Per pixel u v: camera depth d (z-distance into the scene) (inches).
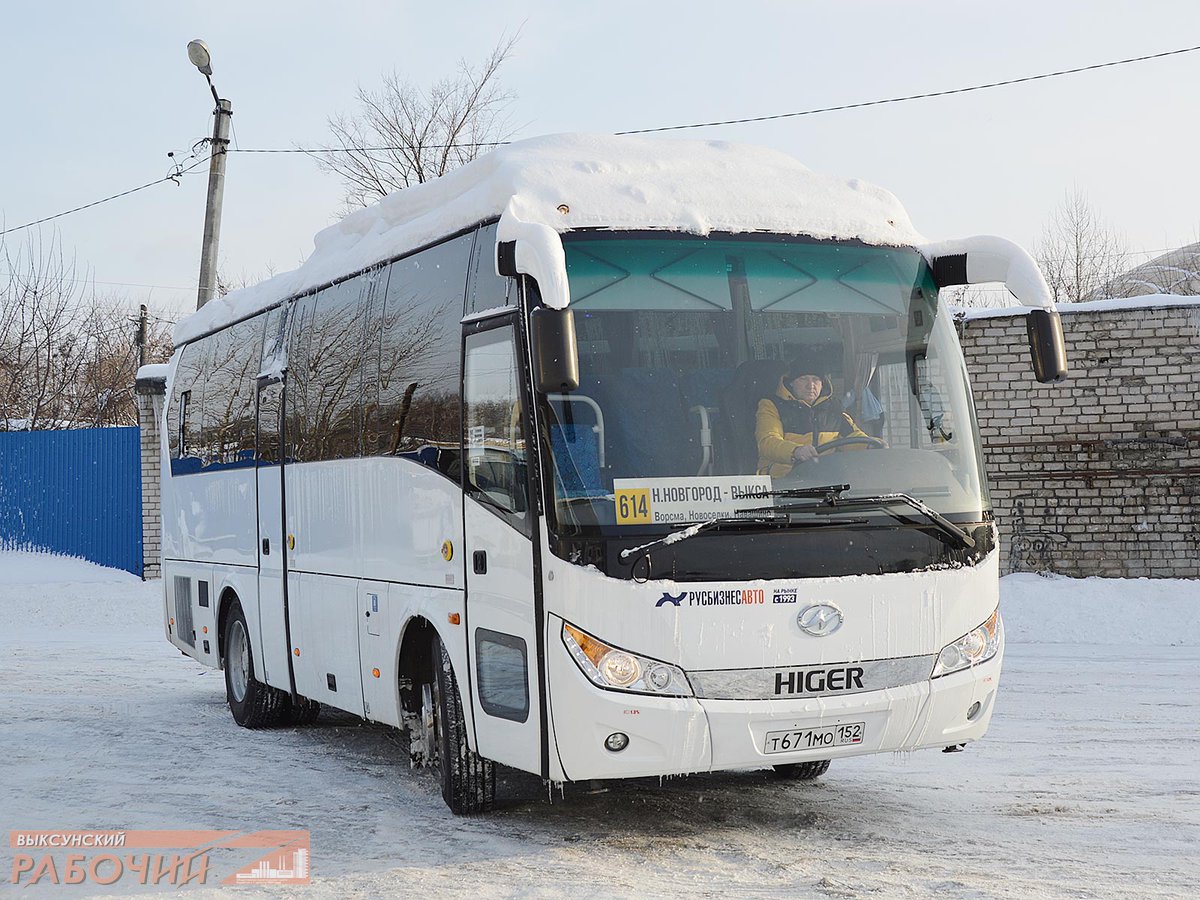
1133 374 662.5
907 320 275.7
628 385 254.1
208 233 953.5
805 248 273.1
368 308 347.6
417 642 321.1
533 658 251.4
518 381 258.1
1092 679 479.5
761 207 274.8
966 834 271.3
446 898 233.8
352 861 262.4
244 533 444.5
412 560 310.7
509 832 282.7
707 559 245.0
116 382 1643.7
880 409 268.1
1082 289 1374.3
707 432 252.8
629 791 320.2
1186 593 604.7
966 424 273.3
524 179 270.7
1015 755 353.4
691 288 262.8
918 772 334.6
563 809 303.3
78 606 844.6
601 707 241.0
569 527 245.9
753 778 331.9
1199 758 346.3
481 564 273.1
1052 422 675.4
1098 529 668.7
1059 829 274.2
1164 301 657.0
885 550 254.7
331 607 366.3
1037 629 596.4
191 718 466.9
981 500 268.2
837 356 267.6
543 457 249.9
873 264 277.4
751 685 244.4
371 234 361.7
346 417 357.1
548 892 234.8
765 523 248.2
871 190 290.7
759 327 264.5
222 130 956.6
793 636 246.4
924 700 253.3
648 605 241.8
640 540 244.2
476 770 294.0
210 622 480.4
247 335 452.8
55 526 1024.2
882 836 271.3
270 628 418.0
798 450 255.0
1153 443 659.4
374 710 337.7
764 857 256.4
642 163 279.9
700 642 242.5
